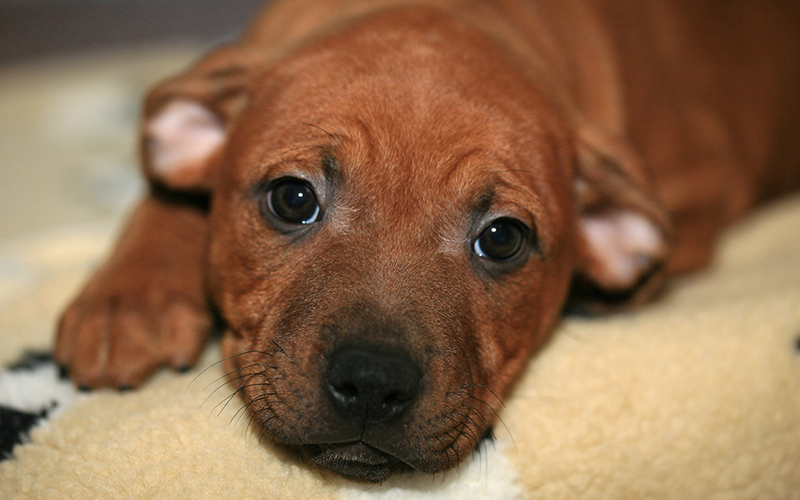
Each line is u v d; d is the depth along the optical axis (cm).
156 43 61
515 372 27
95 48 59
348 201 25
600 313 31
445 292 25
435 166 25
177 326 27
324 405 23
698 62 39
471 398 24
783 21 42
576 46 34
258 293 26
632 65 35
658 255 30
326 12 32
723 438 25
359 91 26
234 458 23
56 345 26
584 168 29
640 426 25
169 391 25
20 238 39
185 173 30
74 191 43
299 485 23
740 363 26
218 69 29
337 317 23
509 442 25
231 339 26
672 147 36
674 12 39
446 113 26
